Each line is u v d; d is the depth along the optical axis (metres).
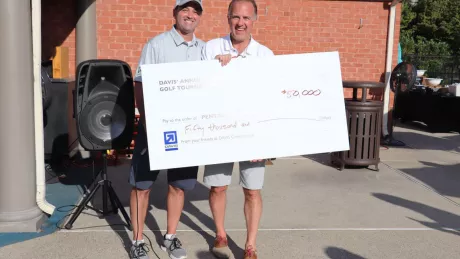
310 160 7.25
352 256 3.83
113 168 6.54
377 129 6.56
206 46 3.63
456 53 26.19
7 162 4.05
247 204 3.64
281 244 4.04
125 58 7.46
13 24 3.89
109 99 4.23
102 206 4.89
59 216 4.56
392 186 5.90
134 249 3.63
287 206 5.05
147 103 3.32
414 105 11.12
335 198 5.36
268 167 6.76
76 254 3.76
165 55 3.52
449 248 4.02
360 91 8.49
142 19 7.42
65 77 6.92
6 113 3.98
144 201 3.68
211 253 3.85
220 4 7.59
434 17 28.64
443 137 9.75
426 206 5.13
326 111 3.53
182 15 3.49
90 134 4.23
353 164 6.58
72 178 6.03
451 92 11.34
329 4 8.02
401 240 4.17
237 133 3.44
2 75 3.93
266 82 3.44
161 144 3.36
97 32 7.38
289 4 7.92
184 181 3.64
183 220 4.57
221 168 3.61
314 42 8.07
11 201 4.09
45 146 6.48
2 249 3.81
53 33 7.27
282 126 3.49
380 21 8.18
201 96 3.38
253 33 7.91
